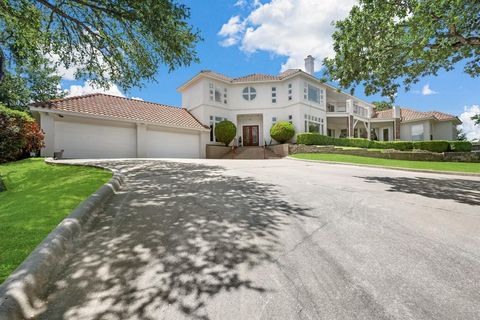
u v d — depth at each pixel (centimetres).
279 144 2139
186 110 2370
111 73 937
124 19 727
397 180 845
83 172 751
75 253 273
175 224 360
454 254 282
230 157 2103
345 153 2023
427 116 2736
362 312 184
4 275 208
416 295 206
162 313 183
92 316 180
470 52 904
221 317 179
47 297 200
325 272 240
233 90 2411
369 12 787
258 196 536
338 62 902
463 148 2231
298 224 371
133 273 235
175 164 1142
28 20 741
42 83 2362
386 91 995
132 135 1636
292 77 2295
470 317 179
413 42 761
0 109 1040
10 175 754
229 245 296
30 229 308
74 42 842
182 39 759
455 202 531
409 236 333
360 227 364
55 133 1344
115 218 383
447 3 660
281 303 195
